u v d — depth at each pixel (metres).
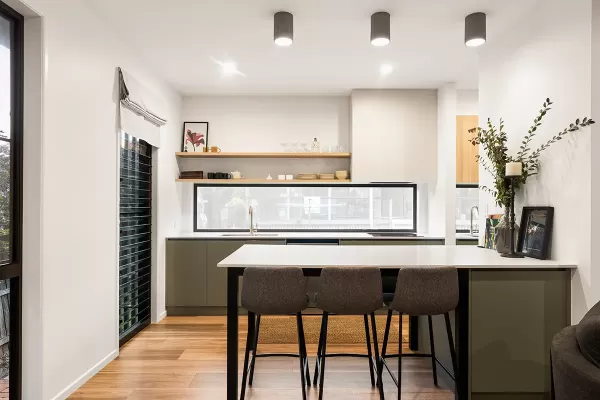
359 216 5.66
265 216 5.63
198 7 2.96
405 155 5.08
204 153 5.10
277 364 3.31
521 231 3.01
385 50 3.81
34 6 2.29
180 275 4.79
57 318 2.53
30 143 2.36
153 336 4.00
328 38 3.53
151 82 4.24
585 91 2.43
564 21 2.60
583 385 1.49
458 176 4.94
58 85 2.53
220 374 3.08
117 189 3.39
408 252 3.12
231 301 2.59
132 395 2.72
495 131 3.37
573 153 2.54
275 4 2.92
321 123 5.44
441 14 3.07
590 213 2.40
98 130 3.06
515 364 2.56
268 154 5.12
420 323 3.56
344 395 2.75
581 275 2.47
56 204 2.51
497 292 2.56
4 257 2.25
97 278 3.06
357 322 4.53
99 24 3.07
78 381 2.80
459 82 4.82
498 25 3.21
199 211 5.61
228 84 4.89
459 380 2.57
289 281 2.43
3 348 2.27
